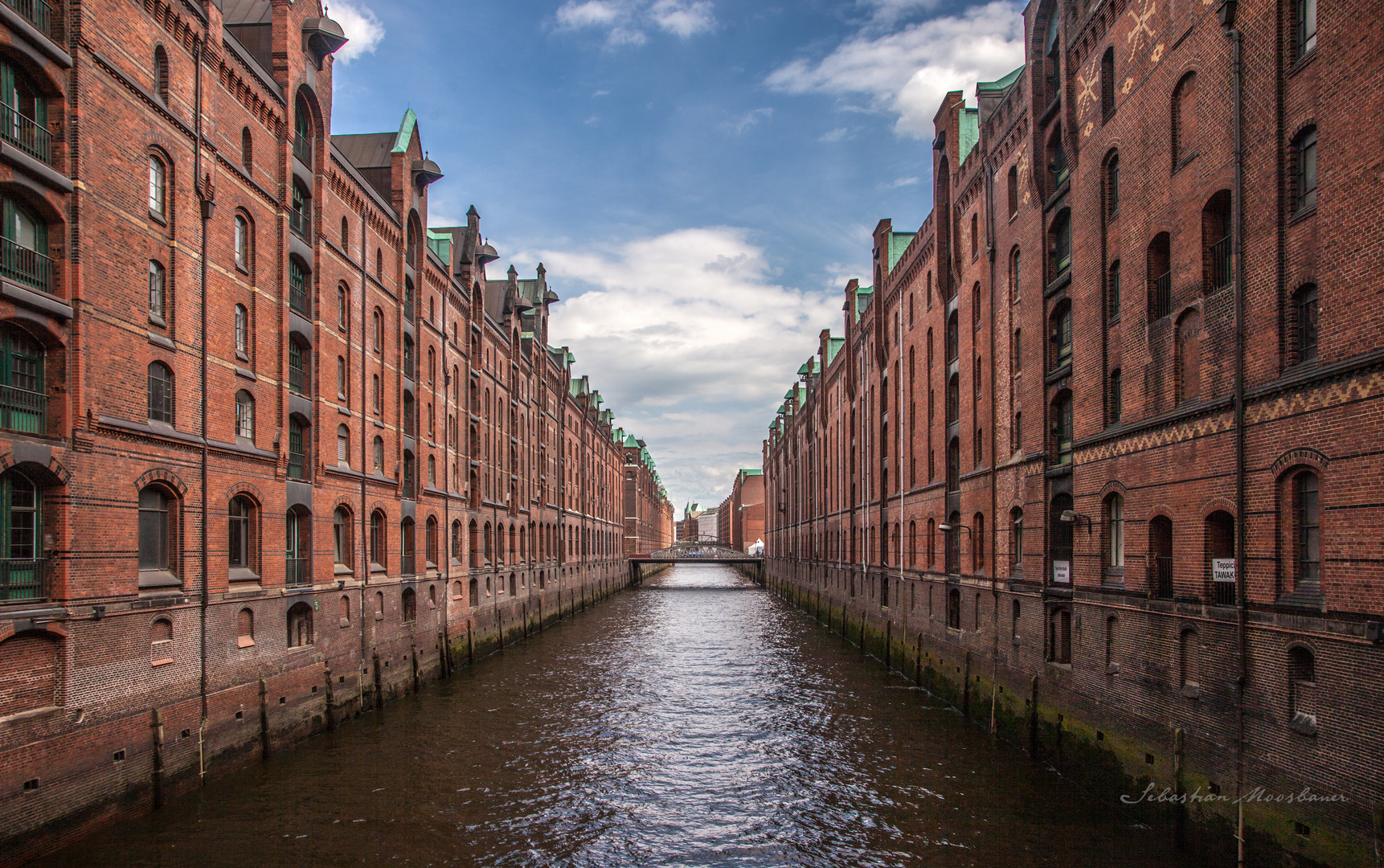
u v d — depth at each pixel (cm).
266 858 1511
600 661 3941
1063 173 2247
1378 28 1109
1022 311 2423
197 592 1834
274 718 2133
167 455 1753
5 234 1406
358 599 2680
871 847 1625
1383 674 1084
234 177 2052
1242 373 1395
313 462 2423
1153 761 1634
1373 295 1112
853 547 4834
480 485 4078
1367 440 1119
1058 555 2181
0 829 1308
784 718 2717
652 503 15825
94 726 1511
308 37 2444
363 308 2822
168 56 1786
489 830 1712
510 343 4866
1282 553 1300
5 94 1414
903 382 3769
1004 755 2241
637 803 1900
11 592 1391
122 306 1623
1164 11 1669
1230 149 1446
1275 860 1277
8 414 1395
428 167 3316
